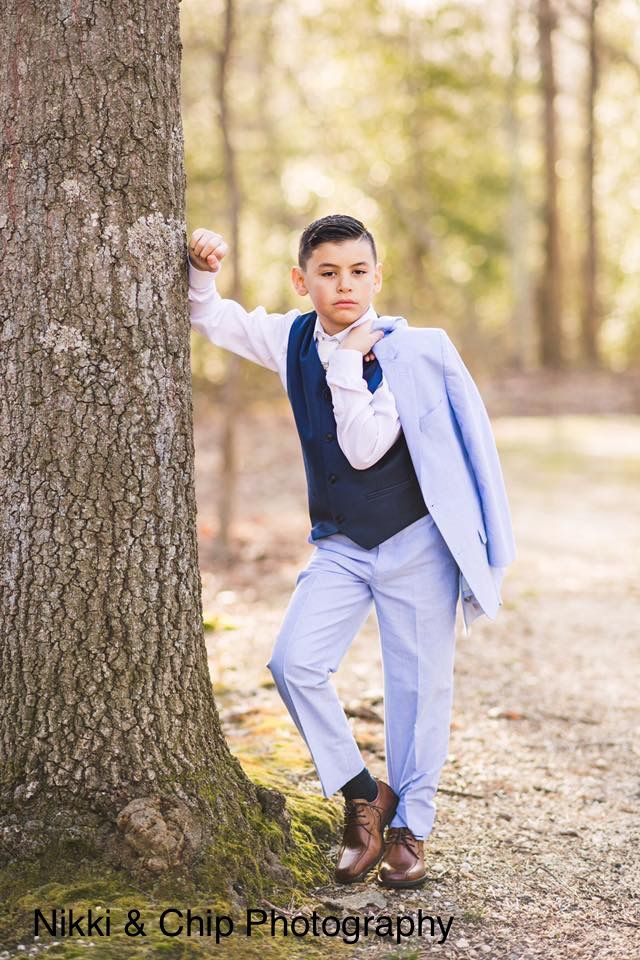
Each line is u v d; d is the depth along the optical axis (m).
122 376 2.86
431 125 25.80
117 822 2.80
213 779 3.00
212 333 3.16
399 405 2.94
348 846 3.07
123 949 2.55
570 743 4.54
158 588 2.93
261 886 2.91
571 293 31.28
